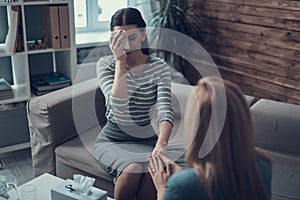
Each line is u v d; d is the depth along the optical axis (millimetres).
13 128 3053
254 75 3422
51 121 2236
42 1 2766
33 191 1689
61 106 2273
